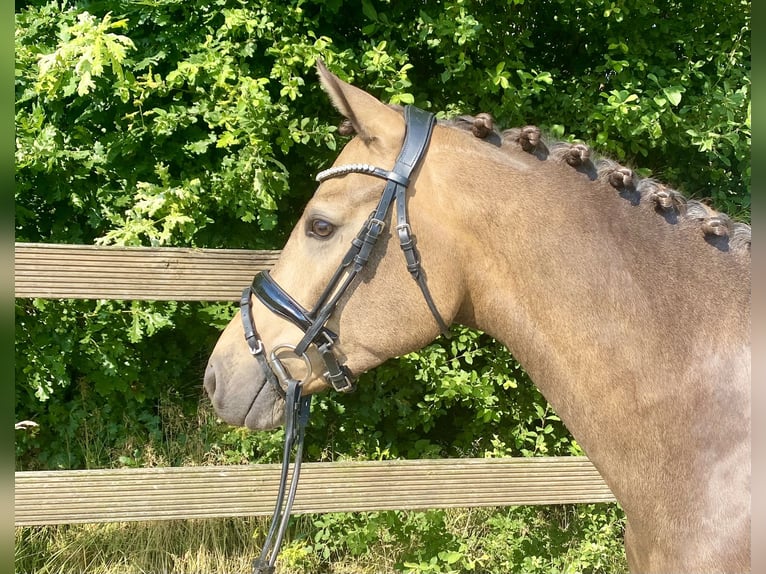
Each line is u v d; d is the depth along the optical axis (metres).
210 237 3.14
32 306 2.93
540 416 3.19
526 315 1.44
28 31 2.85
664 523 1.35
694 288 1.36
